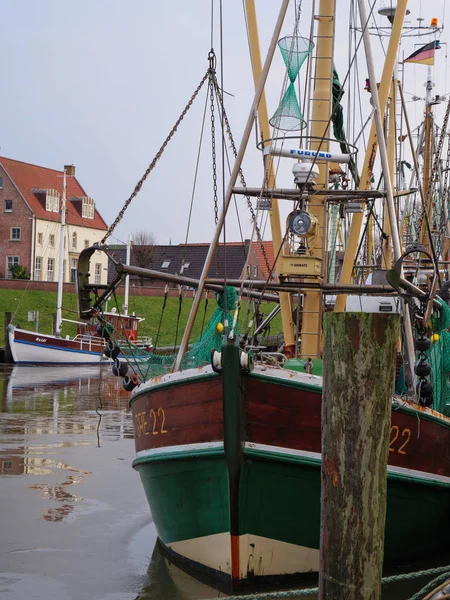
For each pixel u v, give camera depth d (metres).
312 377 7.86
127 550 9.52
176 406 8.27
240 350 7.51
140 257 64.50
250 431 7.67
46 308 52.47
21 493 12.25
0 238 65.00
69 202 69.31
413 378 9.27
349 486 5.70
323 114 10.09
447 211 18.69
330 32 10.14
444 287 11.93
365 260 18.50
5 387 29.56
